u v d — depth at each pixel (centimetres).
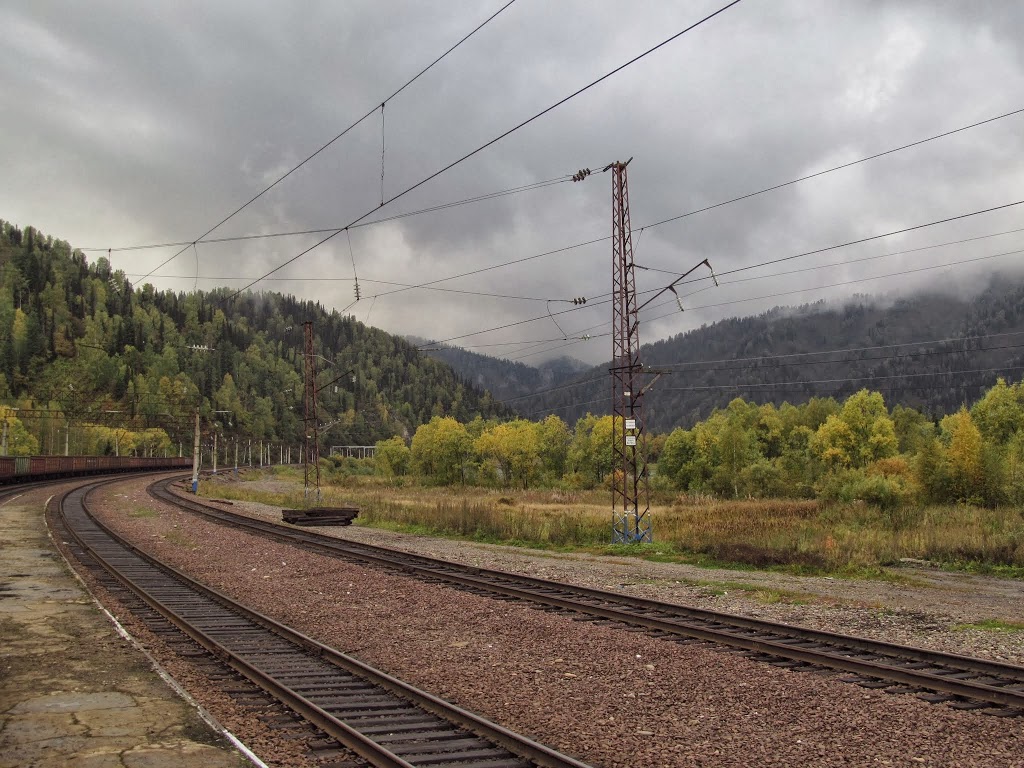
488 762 726
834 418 8488
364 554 2431
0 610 1457
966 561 2484
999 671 1062
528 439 10038
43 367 16438
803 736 805
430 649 1208
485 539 3177
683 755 745
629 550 2728
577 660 1135
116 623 1357
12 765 691
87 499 4934
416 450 11619
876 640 1203
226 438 17588
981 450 4825
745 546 2489
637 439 2998
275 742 775
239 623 1391
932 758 745
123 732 788
